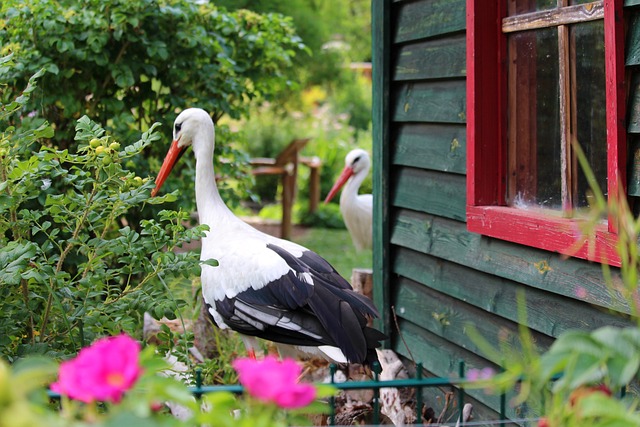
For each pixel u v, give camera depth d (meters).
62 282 3.69
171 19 6.98
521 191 4.21
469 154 4.39
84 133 3.82
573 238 3.62
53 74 6.62
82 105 7.01
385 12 5.24
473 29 4.28
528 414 4.02
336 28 17.64
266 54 7.65
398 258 5.39
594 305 3.68
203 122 5.27
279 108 16.14
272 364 1.78
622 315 3.52
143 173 6.68
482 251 4.46
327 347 4.23
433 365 5.04
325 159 15.88
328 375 5.49
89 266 3.84
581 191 3.75
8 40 6.57
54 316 3.96
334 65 15.41
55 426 1.64
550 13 3.87
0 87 5.52
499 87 4.32
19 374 1.77
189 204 6.87
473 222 4.37
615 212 2.23
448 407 4.82
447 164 4.73
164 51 6.61
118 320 3.74
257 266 4.46
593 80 3.64
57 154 3.75
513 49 4.23
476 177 4.34
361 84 20.88
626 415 1.83
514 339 4.29
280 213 14.83
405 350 5.37
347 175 9.17
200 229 3.87
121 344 1.77
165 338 4.08
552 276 3.90
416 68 5.02
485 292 4.48
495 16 4.29
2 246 3.84
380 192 5.39
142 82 7.18
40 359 1.97
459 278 4.72
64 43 6.37
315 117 18.41
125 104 7.15
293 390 1.74
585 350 1.90
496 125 4.34
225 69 7.38
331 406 2.58
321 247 12.49
